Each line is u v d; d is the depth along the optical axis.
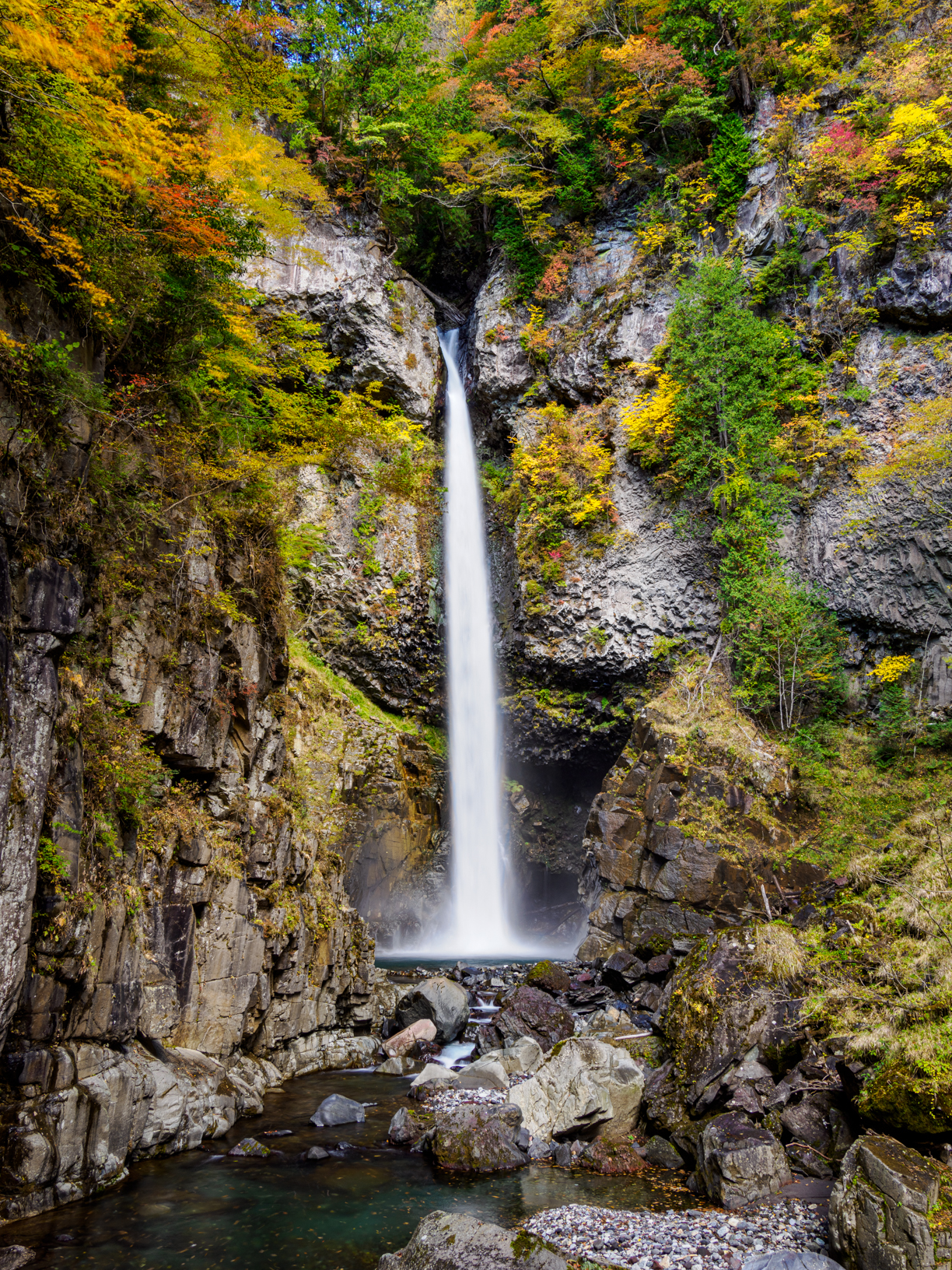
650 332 29.64
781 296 27.47
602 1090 9.08
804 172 26.80
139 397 10.51
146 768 9.27
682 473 27.86
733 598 25.78
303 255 30.77
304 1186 7.81
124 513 9.60
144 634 9.57
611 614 28.78
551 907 32.53
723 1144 7.70
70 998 7.29
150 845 9.14
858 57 27.72
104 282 9.19
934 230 24.22
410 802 28.89
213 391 13.23
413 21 31.98
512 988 18.25
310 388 26.33
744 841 19.58
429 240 38.16
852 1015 8.45
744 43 29.70
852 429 24.94
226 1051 9.95
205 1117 8.80
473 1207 7.44
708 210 29.80
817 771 21.36
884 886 12.71
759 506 25.86
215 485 12.27
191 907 9.48
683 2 30.16
